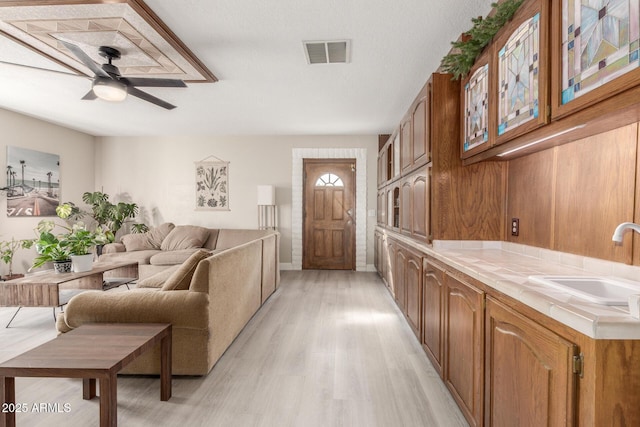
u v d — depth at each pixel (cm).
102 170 655
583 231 164
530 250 205
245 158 642
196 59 309
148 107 466
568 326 97
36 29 252
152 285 301
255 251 354
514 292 124
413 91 398
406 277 326
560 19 128
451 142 243
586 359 90
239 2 227
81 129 600
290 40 279
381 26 259
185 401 198
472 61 217
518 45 159
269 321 339
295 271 617
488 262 184
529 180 210
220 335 247
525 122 152
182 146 648
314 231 638
